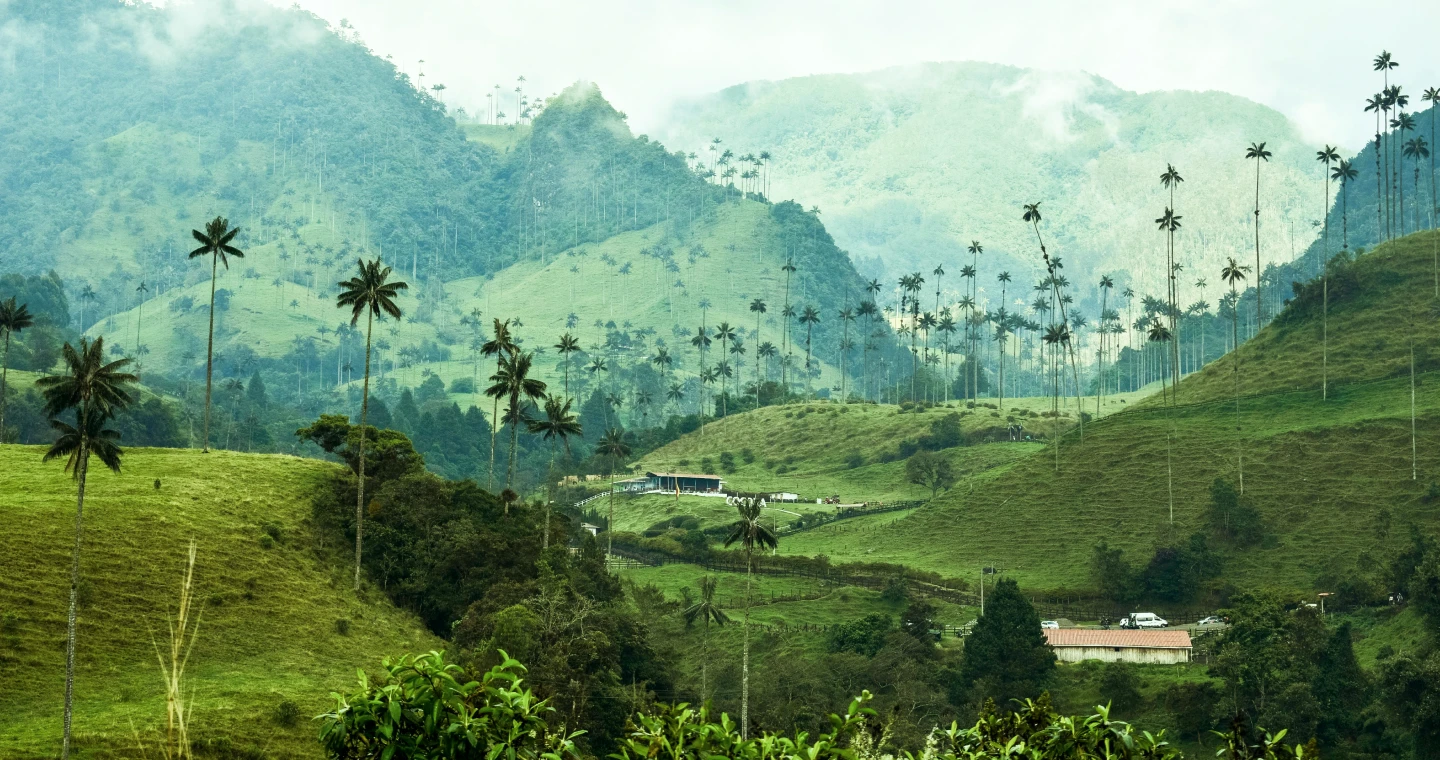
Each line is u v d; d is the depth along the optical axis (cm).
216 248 16100
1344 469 19738
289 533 13350
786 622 16512
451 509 14462
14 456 14400
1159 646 14750
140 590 11031
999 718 3350
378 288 13600
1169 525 19638
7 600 10175
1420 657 13125
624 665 12506
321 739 2744
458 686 2795
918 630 15338
